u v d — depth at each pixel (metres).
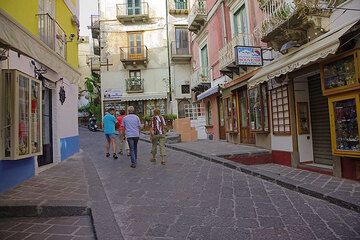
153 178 7.38
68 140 11.02
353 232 4.02
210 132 17.84
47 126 9.37
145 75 27.22
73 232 4.20
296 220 4.50
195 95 20.95
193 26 18.91
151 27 27.23
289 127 9.29
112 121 10.93
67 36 11.25
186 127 17.11
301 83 9.18
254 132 11.27
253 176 7.48
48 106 9.49
